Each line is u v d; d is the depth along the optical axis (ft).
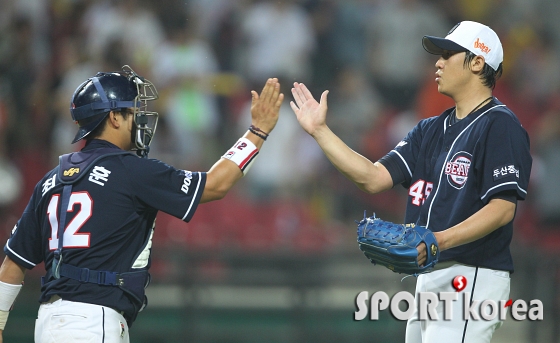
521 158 41.60
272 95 45.37
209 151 115.75
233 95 122.72
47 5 124.06
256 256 93.09
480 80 43.93
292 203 109.70
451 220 42.73
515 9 148.36
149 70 117.60
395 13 135.95
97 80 43.57
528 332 91.86
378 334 94.07
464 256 42.73
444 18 142.00
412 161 46.73
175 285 91.76
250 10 133.08
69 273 41.14
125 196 41.68
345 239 108.27
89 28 122.93
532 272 91.09
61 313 40.93
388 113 128.98
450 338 42.96
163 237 100.37
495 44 43.80
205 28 129.80
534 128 132.46
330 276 93.81
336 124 123.54
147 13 124.67
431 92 123.95
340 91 128.06
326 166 116.78
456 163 43.04
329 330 93.76
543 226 108.99
